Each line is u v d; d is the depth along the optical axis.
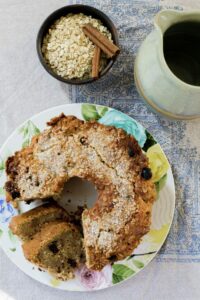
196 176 0.70
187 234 0.69
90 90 0.69
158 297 0.69
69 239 0.64
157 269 0.69
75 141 0.62
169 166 0.67
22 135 0.66
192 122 0.70
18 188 0.62
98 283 0.66
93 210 0.61
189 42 0.64
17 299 0.68
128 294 0.69
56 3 0.69
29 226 0.64
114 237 0.60
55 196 0.65
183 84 0.57
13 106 0.68
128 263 0.66
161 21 0.58
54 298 0.68
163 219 0.67
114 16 0.69
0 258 0.68
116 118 0.67
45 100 0.69
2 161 0.66
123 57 0.69
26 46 0.69
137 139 0.67
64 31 0.65
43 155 0.61
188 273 0.69
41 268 0.65
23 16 0.69
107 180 0.61
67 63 0.65
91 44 0.65
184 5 0.70
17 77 0.68
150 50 0.60
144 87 0.64
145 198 0.61
